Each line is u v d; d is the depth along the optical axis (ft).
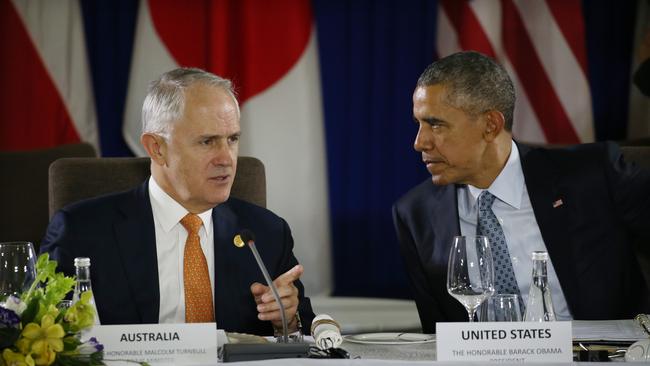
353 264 59.88
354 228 59.72
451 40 58.70
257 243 32.24
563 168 33.86
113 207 31.89
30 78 55.11
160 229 31.42
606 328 27.07
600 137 60.64
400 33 58.75
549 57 57.88
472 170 32.48
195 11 56.49
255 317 31.32
